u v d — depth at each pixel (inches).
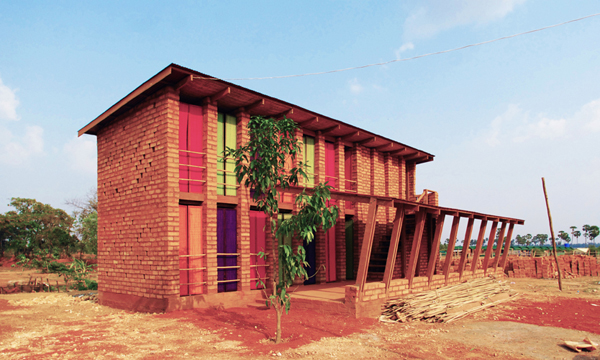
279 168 315.3
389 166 749.9
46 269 1157.1
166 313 394.6
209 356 264.7
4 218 1802.4
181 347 286.2
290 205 543.2
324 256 590.2
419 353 281.3
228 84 430.9
